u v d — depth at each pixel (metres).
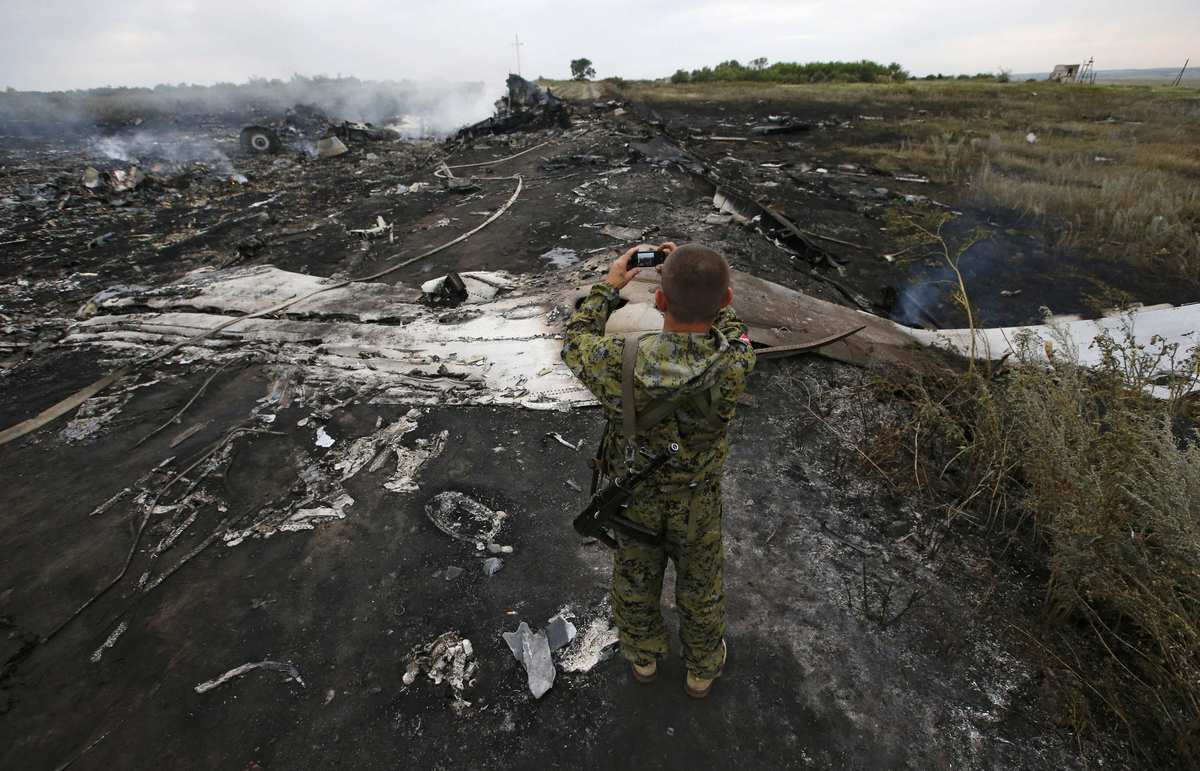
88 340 5.22
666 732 2.11
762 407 3.95
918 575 2.72
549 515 3.12
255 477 3.47
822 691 2.23
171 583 2.80
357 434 3.81
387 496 3.28
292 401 4.16
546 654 2.36
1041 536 2.84
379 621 2.57
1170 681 2.06
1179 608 2.10
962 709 2.16
